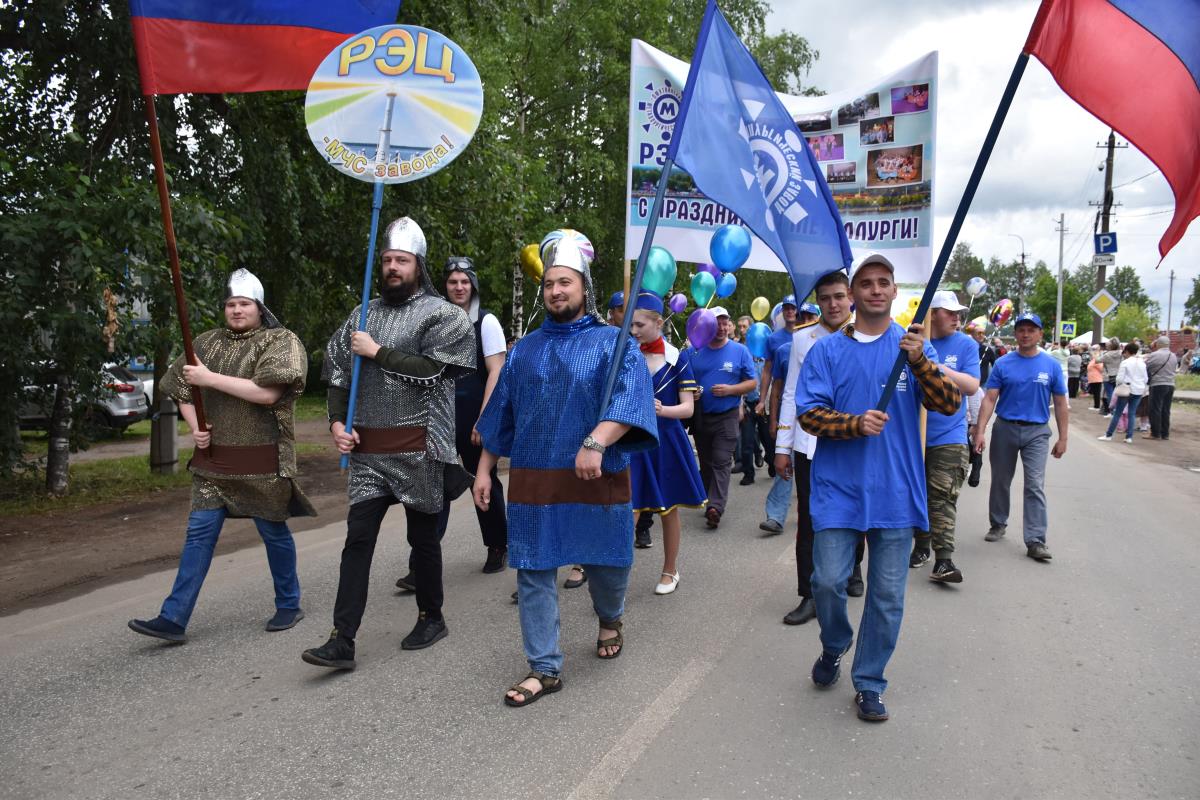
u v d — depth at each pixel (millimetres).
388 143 3963
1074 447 13367
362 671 3777
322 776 2861
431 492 3873
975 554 6039
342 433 3754
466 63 3924
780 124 4406
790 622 4434
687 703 3439
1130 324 71688
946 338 5715
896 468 3207
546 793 2746
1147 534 6777
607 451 3453
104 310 6824
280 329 4227
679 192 6559
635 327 4832
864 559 5891
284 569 4340
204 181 8508
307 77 3994
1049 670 3811
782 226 4465
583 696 3506
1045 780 2834
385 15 4043
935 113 5633
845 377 3283
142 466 9945
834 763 2945
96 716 3332
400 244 3896
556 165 20578
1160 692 3570
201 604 4777
